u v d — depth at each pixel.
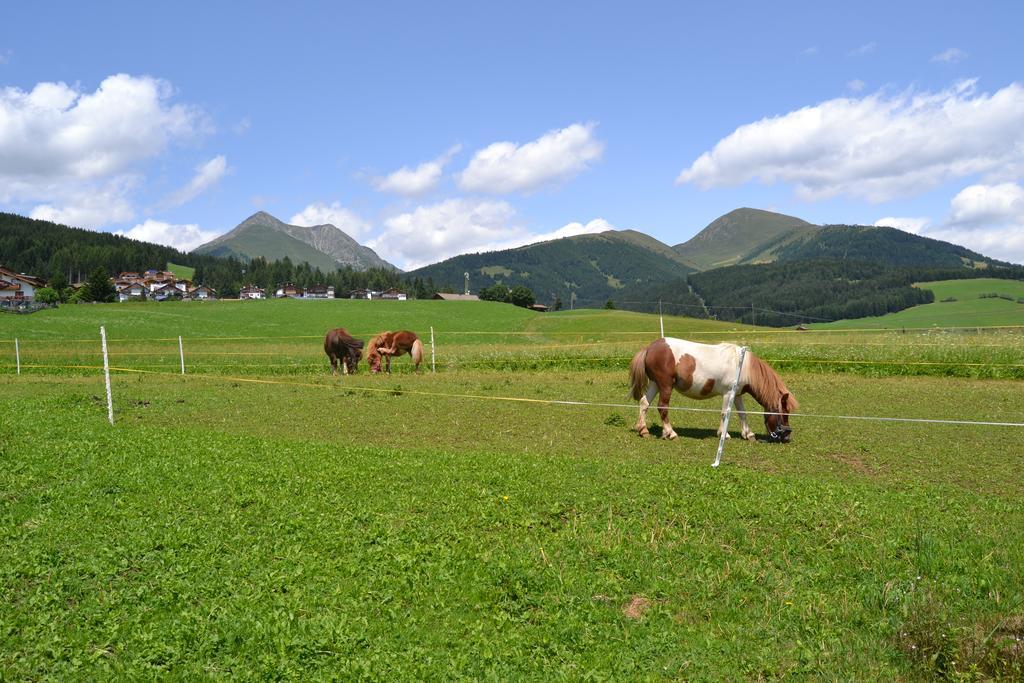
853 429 15.34
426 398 20.31
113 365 34.38
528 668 5.54
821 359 26.30
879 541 7.95
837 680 5.43
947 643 5.77
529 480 10.48
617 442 14.37
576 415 17.47
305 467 11.13
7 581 6.72
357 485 10.12
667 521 8.82
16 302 81.25
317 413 17.94
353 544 7.86
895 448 13.33
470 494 9.76
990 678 5.39
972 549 7.61
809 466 12.24
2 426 14.19
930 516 8.77
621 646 5.91
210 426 16.22
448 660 5.59
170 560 7.31
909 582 6.90
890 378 23.42
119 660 5.49
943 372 24.03
